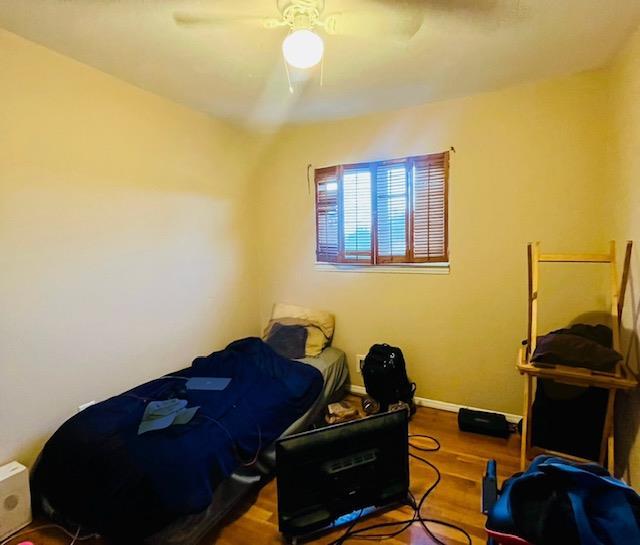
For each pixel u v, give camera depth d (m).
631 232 1.83
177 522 1.50
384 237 2.91
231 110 2.80
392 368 2.63
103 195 2.17
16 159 1.77
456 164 2.61
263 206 3.46
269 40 1.78
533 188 2.41
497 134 2.47
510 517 1.16
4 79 1.71
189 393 2.15
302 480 1.64
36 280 1.87
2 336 1.74
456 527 1.68
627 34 1.77
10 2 1.49
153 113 2.46
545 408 2.00
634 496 1.10
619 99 1.98
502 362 2.62
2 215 1.73
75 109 2.01
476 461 2.18
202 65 2.05
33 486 1.83
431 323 2.82
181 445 1.65
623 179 1.94
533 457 2.05
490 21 1.64
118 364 2.29
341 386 3.03
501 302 2.58
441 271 2.74
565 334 1.86
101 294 2.18
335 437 1.71
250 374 2.45
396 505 1.83
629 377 1.68
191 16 1.55
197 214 2.85
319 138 3.11
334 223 3.11
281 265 3.43
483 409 2.71
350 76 2.20
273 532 1.70
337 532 1.67
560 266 2.39
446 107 2.61
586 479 1.13
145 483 1.49
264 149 3.37
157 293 2.54
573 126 2.28
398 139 2.79
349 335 3.16
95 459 1.63
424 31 1.72
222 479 1.68
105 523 1.52
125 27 1.68
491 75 2.21
